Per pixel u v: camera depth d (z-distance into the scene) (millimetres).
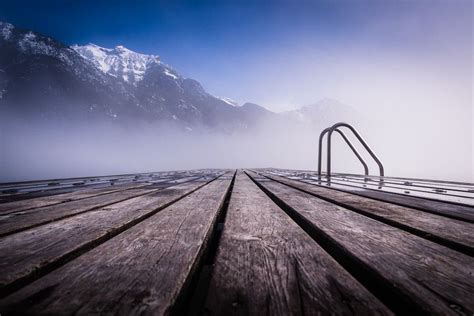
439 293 682
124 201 2328
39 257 922
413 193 2967
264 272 823
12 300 656
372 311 610
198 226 1419
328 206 2037
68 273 811
